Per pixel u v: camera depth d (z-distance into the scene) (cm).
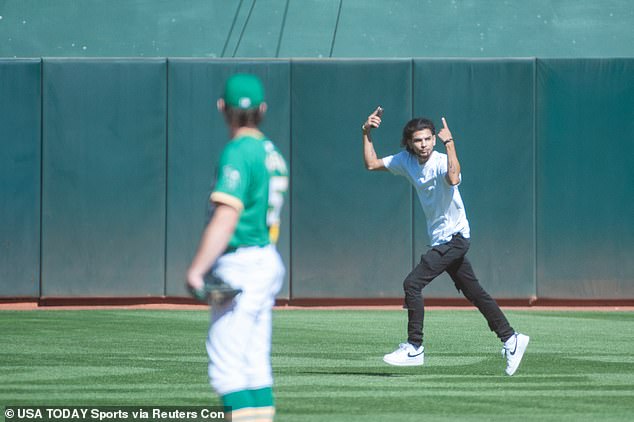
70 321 4731
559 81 5434
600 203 5438
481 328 4534
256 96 1762
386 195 5444
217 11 6075
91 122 5431
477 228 5447
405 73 5441
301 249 5453
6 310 5272
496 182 5431
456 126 5441
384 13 6078
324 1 6094
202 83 5450
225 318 1728
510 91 5431
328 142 5444
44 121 5419
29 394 2745
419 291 3150
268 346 1791
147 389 2831
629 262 5431
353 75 5444
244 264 1725
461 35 6050
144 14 6062
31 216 5428
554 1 6081
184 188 5450
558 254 5444
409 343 3169
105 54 6028
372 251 5450
